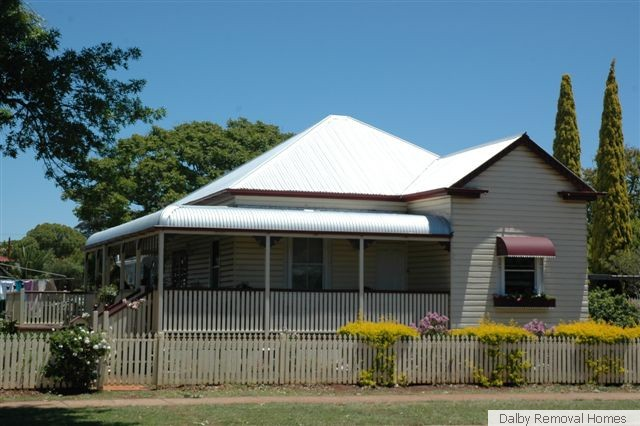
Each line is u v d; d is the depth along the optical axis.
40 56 17.34
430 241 27.05
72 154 17.98
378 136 33.00
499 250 26.72
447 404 18.64
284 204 27.95
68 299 32.22
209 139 53.53
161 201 50.12
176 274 34.03
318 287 28.20
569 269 27.69
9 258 75.94
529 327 25.70
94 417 16.05
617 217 45.69
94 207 20.70
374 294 25.64
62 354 19.70
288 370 21.34
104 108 17.86
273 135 57.16
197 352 20.84
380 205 28.92
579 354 23.33
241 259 27.31
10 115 17.97
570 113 47.31
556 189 27.75
